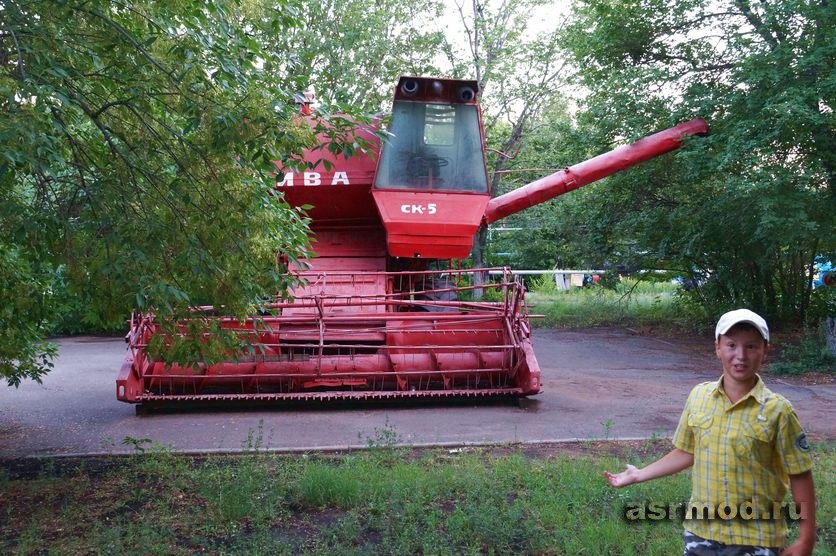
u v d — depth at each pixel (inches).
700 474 131.4
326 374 399.5
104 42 229.5
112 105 227.6
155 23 231.8
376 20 980.6
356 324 422.0
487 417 384.2
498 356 416.8
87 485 267.1
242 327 319.6
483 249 999.0
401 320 416.8
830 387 477.4
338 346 400.8
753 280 716.7
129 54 236.1
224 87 226.1
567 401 427.8
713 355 632.4
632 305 976.9
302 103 242.1
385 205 430.6
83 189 217.6
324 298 398.9
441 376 410.6
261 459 296.4
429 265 518.6
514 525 219.0
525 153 1063.6
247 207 231.9
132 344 392.2
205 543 209.6
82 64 230.5
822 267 765.9
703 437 131.3
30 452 322.3
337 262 478.6
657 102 630.5
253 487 248.8
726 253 713.6
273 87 233.9
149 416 394.3
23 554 201.2
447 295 564.1
